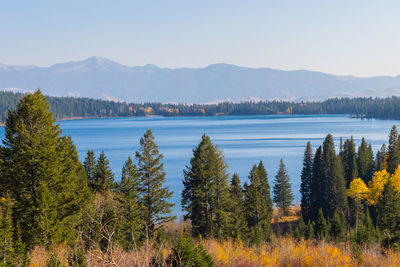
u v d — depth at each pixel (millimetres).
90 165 68562
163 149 190750
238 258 13164
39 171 31203
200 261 9750
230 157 157000
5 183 30812
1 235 19328
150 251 8609
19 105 33219
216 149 49250
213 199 47750
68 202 31000
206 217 46469
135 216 36062
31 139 31625
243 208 60469
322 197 85000
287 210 88625
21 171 30797
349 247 14977
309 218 83562
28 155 31266
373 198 75000
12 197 31562
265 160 147375
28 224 27797
